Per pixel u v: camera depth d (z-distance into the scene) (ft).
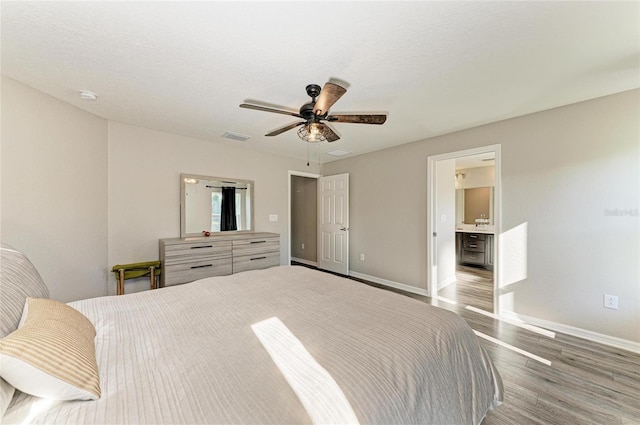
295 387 2.70
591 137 7.99
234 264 12.16
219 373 2.94
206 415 2.35
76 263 8.70
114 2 4.31
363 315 4.56
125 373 2.96
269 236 13.35
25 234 7.15
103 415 2.34
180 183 11.96
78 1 4.28
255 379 2.83
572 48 5.54
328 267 17.19
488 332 8.57
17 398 2.54
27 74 6.62
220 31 5.06
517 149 9.43
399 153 13.47
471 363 4.32
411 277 13.06
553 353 7.28
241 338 3.75
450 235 14.51
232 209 13.71
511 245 9.53
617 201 7.61
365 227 15.23
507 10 4.50
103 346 3.52
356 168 15.74
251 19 4.72
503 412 5.16
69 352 2.78
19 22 4.78
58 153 8.05
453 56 5.85
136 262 10.72
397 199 13.60
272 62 6.11
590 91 7.47
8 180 6.73
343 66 6.26
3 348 2.31
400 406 2.77
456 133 11.19
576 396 5.59
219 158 13.23
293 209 21.17
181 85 7.22
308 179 19.69
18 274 4.03
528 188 9.16
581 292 8.20
